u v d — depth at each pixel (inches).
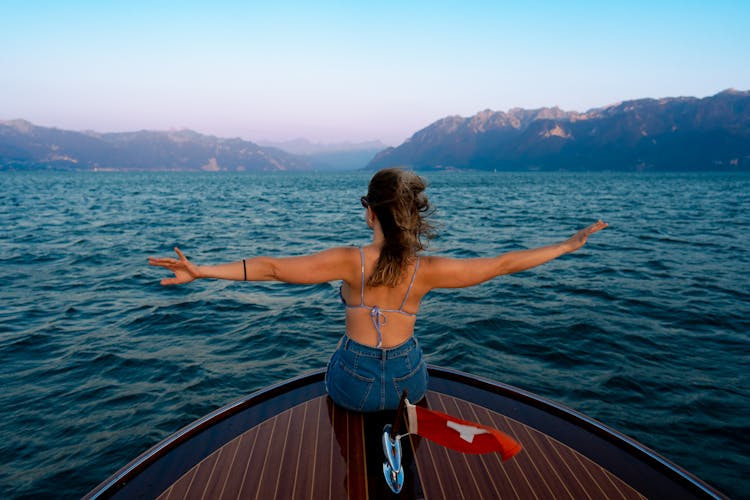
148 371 237.5
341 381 88.6
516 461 88.3
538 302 343.0
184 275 70.9
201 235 730.8
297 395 109.7
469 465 86.4
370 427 94.6
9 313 325.4
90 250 576.1
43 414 197.8
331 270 77.3
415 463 86.5
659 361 243.3
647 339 271.1
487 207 1300.4
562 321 300.4
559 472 85.3
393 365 85.7
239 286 402.0
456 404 108.3
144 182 3742.6
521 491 80.3
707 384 218.8
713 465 165.3
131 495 79.4
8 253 550.0
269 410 103.7
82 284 406.3
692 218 962.1
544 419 102.7
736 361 242.7
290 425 97.0
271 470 84.2
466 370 235.0
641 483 82.7
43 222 887.1
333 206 1392.7
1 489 155.4
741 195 1892.2
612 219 948.6
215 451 90.3
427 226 79.2
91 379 228.8
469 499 78.0
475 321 301.7
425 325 299.0
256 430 96.1
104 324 305.3
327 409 102.0
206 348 267.3
